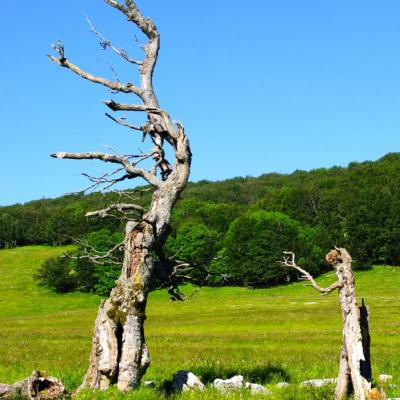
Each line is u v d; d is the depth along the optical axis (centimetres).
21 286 13088
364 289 10538
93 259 1666
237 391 1667
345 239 12575
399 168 15688
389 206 12444
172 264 1745
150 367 2353
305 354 3048
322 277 12275
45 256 16162
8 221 17862
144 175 1688
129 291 1612
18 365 2567
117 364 1584
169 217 1678
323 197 14138
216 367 2298
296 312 6956
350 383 1559
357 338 1516
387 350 3319
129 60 1769
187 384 1734
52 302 11669
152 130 1711
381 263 12594
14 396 1612
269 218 12400
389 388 1803
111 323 1593
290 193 14875
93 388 1584
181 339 4250
